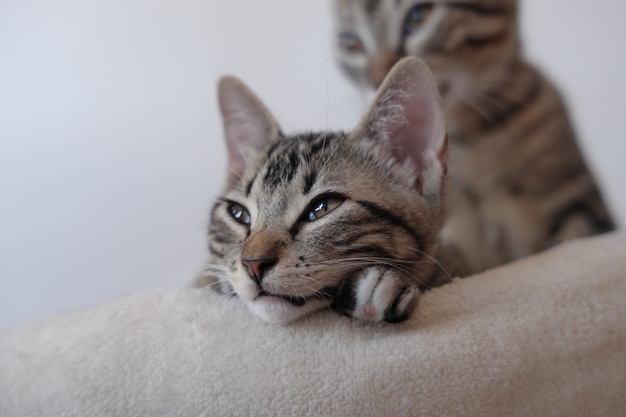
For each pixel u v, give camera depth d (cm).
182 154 49
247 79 48
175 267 48
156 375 28
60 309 49
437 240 35
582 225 47
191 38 49
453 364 28
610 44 47
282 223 32
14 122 49
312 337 29
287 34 48
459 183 46
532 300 31
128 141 49
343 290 30
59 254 49
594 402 30
